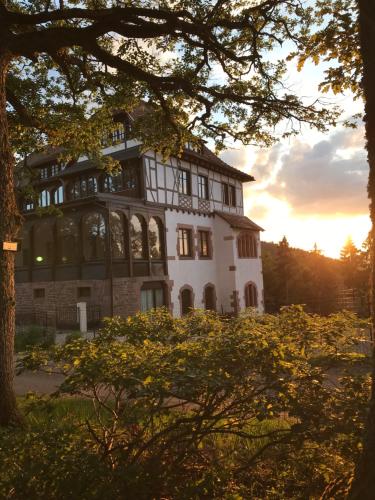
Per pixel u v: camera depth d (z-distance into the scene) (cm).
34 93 1149
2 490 263
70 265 2259
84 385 286
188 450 298
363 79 270
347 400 272
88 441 303
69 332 1927
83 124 1209
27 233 2483
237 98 983
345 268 4219
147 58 1048
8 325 623
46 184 2781
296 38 830
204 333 416
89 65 1052
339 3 590
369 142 265
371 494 235
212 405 282
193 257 2688
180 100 1144
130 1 937
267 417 266
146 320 444
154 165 2430
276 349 292
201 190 2812
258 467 335
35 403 317
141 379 267
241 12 855
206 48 933
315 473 310
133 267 2242
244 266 2984
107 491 254
